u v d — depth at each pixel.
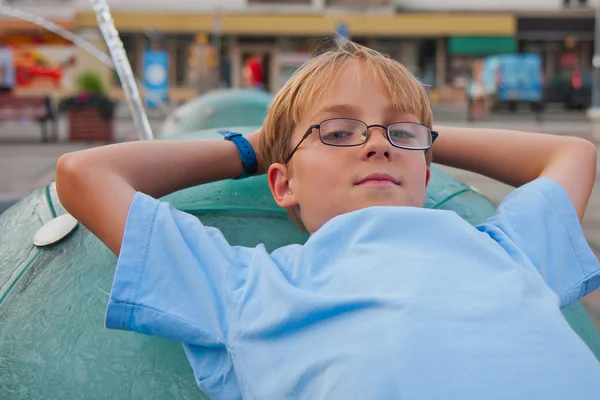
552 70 23.56
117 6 23.02
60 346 1.18
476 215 1.49
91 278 1.27
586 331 1.42
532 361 0.93
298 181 1.28
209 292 1.08
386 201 1.20
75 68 21.23
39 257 1.35
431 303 0.98
